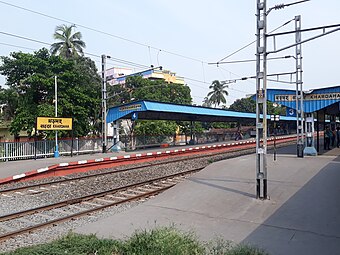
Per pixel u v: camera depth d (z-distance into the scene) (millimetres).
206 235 6793
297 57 18500
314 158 17297
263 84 9453
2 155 21328
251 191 10414
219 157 24797
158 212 8711
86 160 19766
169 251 5473
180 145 36125
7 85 26859
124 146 31141
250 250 5512
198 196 10195
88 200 11117
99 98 30766
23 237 7367
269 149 25516
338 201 8867
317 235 6621
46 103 26234
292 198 9398
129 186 13031
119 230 7367
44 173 16719
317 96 19016
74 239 6301
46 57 27969
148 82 44781
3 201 11055
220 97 71938
